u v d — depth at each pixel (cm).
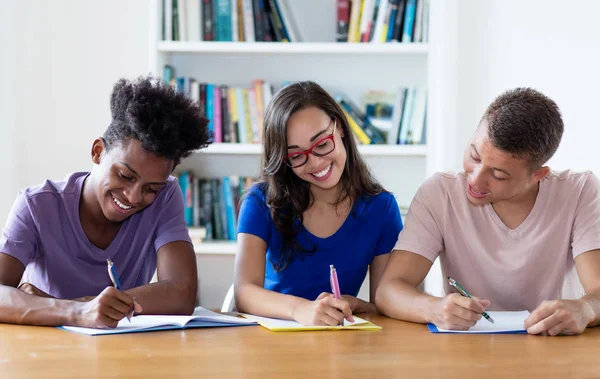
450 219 179
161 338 132
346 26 298
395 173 317
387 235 190
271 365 111
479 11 288
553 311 139
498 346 128
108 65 316
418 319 151
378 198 191
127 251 179
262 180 186
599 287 156
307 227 187
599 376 107
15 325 145
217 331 141
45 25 313
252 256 180
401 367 111
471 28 289
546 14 257
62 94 314
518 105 151
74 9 314
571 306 140
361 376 105
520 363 114
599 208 170
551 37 254
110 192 159
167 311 161
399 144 300
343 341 131
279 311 155
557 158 256
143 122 152
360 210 188
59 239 172
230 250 287
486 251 177
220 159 315
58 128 315
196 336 135
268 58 315
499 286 177
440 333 140
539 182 175
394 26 296
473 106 292
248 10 296
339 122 182
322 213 187
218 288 310
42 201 171
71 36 314
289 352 121
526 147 148
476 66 290
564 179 176
